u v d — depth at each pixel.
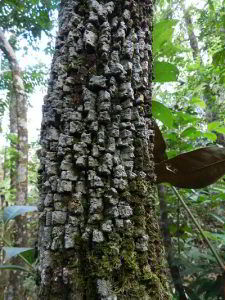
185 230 1.17
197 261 1.10
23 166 2.53
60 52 0.55
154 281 0.45
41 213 0.48
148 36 0.61
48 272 0.44
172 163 0.75
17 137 2.71
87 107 0.50
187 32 2.77
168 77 0.86
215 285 0.92
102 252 0.44
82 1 0.56
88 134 0.49
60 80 0.53
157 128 0.76
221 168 0.75
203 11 2.20
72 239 0.44
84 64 0.53
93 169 0.47
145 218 0.49
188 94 1.98
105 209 0.46
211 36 2.25
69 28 0.55
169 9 1.83
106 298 0.42
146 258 0.46
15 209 0.93
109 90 0.51
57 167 0.49
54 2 2.69
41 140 0.54
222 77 1.64
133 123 0.52
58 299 0.42
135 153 0.51
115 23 0.54
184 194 1.19
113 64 0.52
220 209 1.36
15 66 2.75
